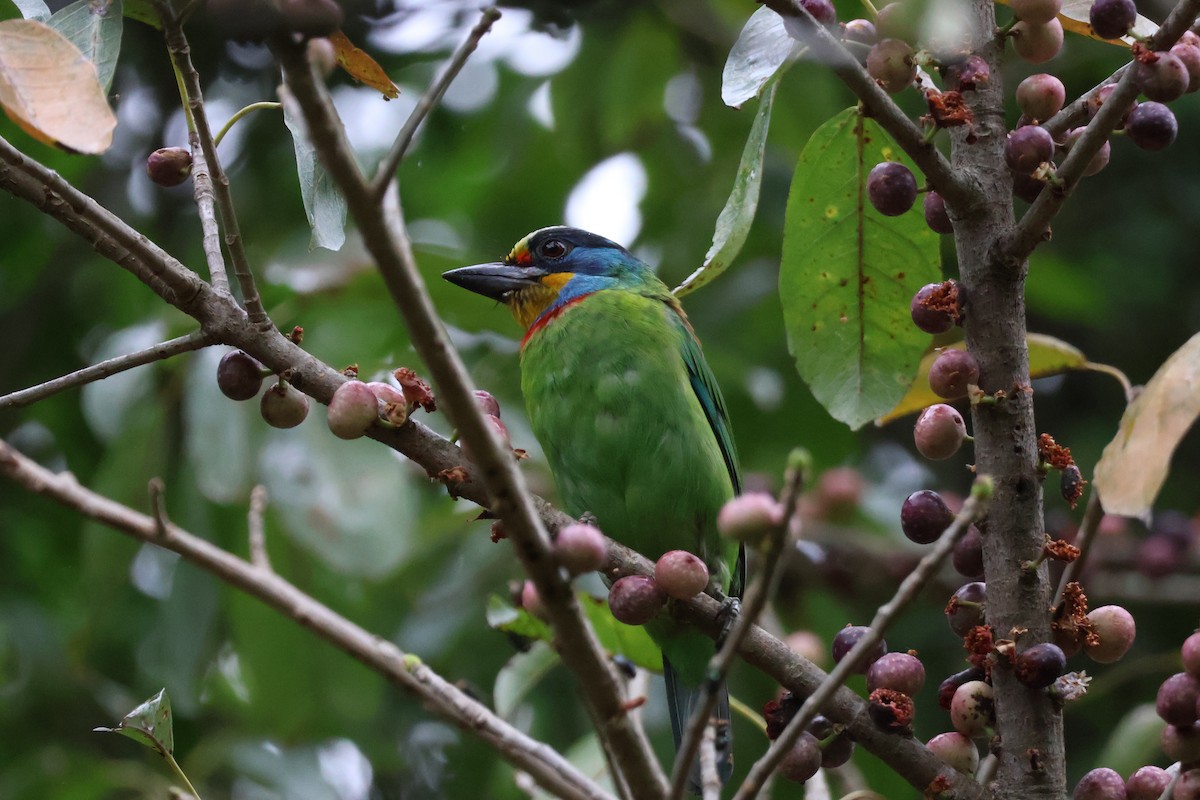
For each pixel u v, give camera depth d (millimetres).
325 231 5816
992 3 5922
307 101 3607
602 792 5324
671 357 8938
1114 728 12234
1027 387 5523
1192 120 13492
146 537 4844
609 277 9852
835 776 10148
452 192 13406
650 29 12711
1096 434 13273
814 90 11875
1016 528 5438
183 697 9992
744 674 11242
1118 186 13836
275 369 5516
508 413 11000
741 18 12367
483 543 11750
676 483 8797
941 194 5641
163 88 12266
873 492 12109
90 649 10703
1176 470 13414
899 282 6531
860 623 12156
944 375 5531
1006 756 5281
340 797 10711
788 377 12742
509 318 10570
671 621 7809
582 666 4074
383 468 8656
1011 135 5465
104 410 9352
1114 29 5434
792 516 3672
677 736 8367
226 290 5562
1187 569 10820
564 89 12922
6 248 12328
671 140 13586
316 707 10414
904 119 5441
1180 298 13555
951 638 12234
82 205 5242
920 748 5395
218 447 8703
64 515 12172
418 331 3816
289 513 8484
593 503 9039
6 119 10648
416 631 11508
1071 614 5359
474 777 12133
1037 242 5500
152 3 5188
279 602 5051
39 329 12469
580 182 13312
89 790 10578
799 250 6535
